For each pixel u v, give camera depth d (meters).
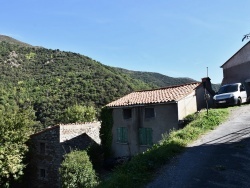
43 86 83.56
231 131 13.35
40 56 118.44
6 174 22.73
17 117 24.78
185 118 18.47
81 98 67.81
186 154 10.82
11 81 90.75
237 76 26.45
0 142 23.41
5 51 117.75
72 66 102.62
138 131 20.81
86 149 22.86
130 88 77.75
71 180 18.33
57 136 23.73
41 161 24.80
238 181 7.72
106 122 22.91
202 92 21.95
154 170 9.51
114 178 8.98
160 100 19.58
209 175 8.39
